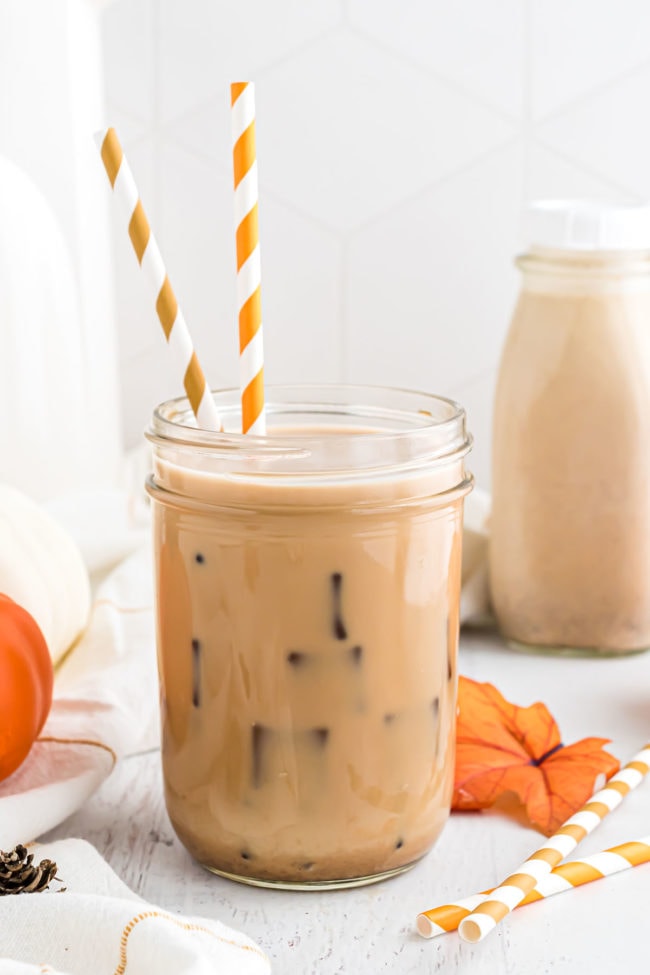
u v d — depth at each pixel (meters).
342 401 0.66
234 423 0.65
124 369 1.02
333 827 0.62
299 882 0.62
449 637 0.63
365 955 0.60
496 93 0.95
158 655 0.64
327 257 0.99
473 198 0.98
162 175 0.97
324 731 0.61
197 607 0.61
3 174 0.84
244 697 0.61
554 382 0.77
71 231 0.87
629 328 0.77
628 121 0.96
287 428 0.66
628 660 0.80
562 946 0.60
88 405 0.89
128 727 0.68
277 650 0.60
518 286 0.99
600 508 0.78
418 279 0.99
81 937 0.58
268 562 0.60
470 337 1.00
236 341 1.00
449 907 0.61
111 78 0.95
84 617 0.76
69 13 0.86
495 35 0.94
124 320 1.00
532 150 0.97
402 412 0.65
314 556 0.60
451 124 0.96
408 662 0.61
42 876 0.61
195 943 0.57
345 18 0.94
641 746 0.71
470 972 0.59
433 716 0.62
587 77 0.95
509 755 0.69
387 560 0.60
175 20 0.94
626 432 0.77
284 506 0.59
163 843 0.66
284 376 1.02
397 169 0.97
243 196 0.61
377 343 1.01
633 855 0.64
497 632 0.83
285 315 1.00
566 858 0.65
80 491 0.85
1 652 0.65
